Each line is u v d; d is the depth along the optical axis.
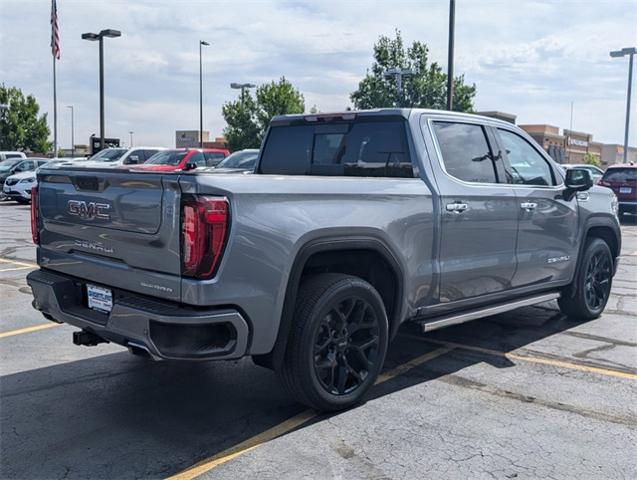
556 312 7.33
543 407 4.46
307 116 5.70
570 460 3.68
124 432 4.03
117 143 29.12
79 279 4.34
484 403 4.53
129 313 3.71
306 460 3.66
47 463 3.62
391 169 5.08
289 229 3.86
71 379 4.98
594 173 24.62
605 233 7.16
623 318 7.07
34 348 5.77
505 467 3.59
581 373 5.19
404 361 5.49
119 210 3.88
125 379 5.00
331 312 4.18
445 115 5.28
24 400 4.54
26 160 27.52
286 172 5.89
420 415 4.30
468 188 5.15
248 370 5.24
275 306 3.82
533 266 5.85
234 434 4.01
